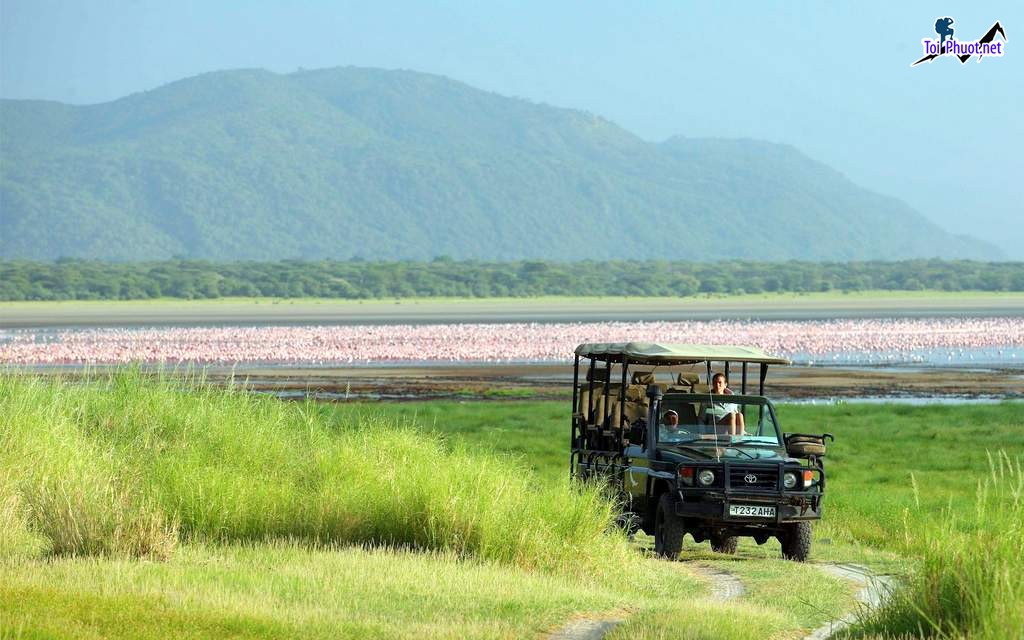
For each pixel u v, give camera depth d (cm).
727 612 3597
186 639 2903
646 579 4638
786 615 3819
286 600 3553
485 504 4931
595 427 6350
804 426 12062
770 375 19588
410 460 5894
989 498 7519
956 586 3250
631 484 5759
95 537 4356
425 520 4941
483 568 4381
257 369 19888
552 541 4812
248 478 5444
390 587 3847
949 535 3422
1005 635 2959
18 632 2745
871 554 5694
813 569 5075
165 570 3928
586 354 6378
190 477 5172
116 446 6216
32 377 6781
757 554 5872
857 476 9000
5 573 3666
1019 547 3228
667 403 5709
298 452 6372
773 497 5319
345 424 7044
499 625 3391
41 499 4684
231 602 3366
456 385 17325
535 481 6281
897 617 3362
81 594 3297
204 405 6825
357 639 3086
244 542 4853
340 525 4994
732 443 5597
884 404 14075
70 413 6394
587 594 3997
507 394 16000
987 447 10731
